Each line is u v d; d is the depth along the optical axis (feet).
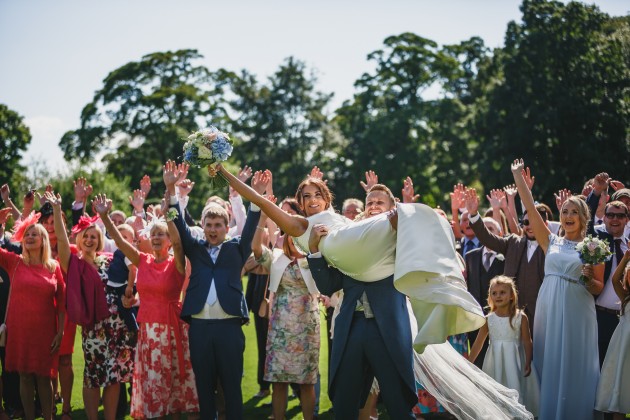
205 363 20.61
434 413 24.43
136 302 24.07
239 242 21.72
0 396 23.30
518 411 19.03
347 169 168.25
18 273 22.79
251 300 28.17
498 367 22.54
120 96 159.12
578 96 105.19
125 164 156.35
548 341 21.27
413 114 153.38
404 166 151.02
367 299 16.53
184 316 20.99
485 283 25.79
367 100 161.58
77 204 27.22
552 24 111.96
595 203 26.03
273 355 22.09
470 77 161.79
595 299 22.65
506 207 28.17
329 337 25.23
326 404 26.37
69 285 22.54
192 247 21.63
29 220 24.00
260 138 190.19
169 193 21.63
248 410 25.81
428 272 15.80
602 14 113.60
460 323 16.31
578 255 21.38
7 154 145.79
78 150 155.43
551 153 108.06
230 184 17.22
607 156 101.65
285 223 17.25
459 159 150.00
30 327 22.41
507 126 110.83
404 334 16.24
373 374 17.22
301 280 22.34
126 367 23.44
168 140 155.02
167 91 159.33
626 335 20.65
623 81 106.11
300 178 184.65
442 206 149.79
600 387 20.89
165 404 21.67
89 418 22.45
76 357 35.04
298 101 192.65
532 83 109.91
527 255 24.20
